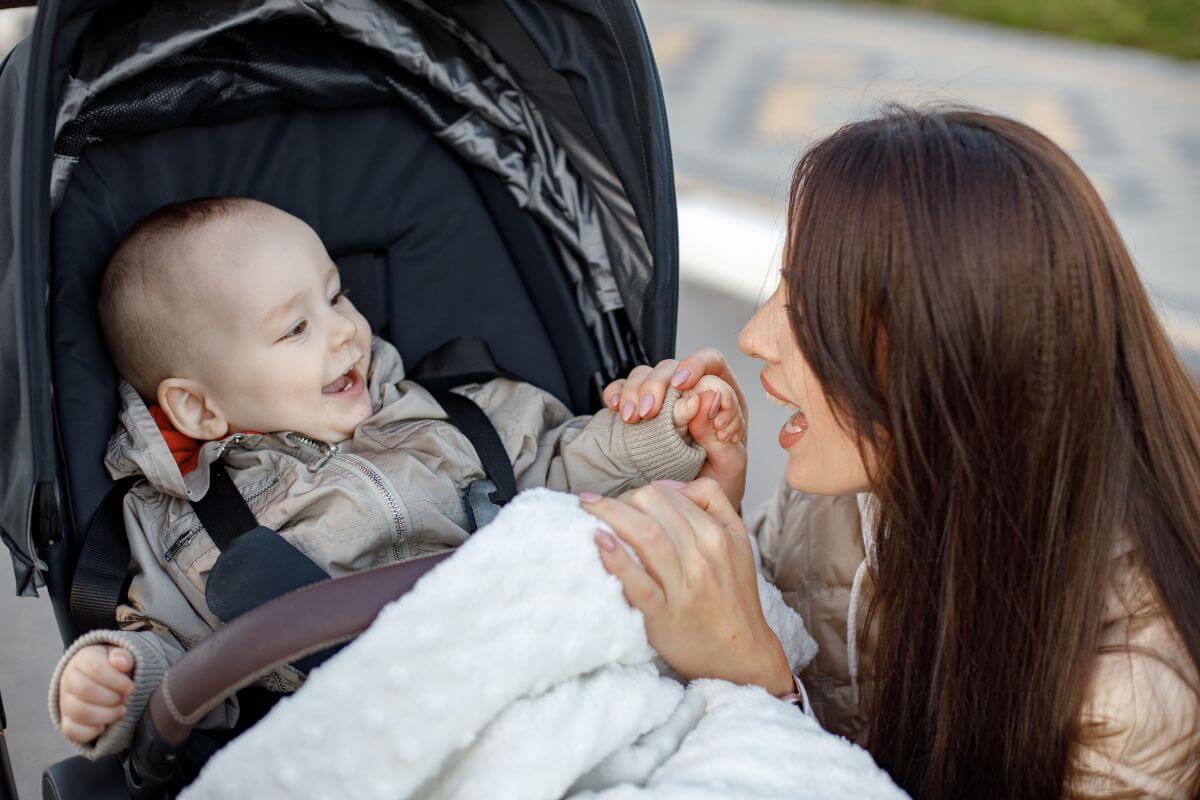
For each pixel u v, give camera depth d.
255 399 1.49
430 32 1.58
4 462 1.22
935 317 0.98
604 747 1.00
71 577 1.28
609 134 1.47
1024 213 0.96
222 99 1.49
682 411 1.45
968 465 1.01
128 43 1.34
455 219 1.71
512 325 1.73
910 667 1.13
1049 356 0.98
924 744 1.13
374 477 1.44
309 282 1.50
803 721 1.06
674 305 1.53
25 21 4.11
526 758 0.95
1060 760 1.05
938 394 1.00
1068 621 1.03
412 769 0.90
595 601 0.98
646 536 1.02
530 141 1.65
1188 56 7.26
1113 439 1.02
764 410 3.21
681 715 1.07
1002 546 1.03
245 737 0.93
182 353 1.45
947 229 0.97
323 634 0.94
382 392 1.63
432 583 0.93
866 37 7.86
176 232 1.43
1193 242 4.21
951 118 1.07
